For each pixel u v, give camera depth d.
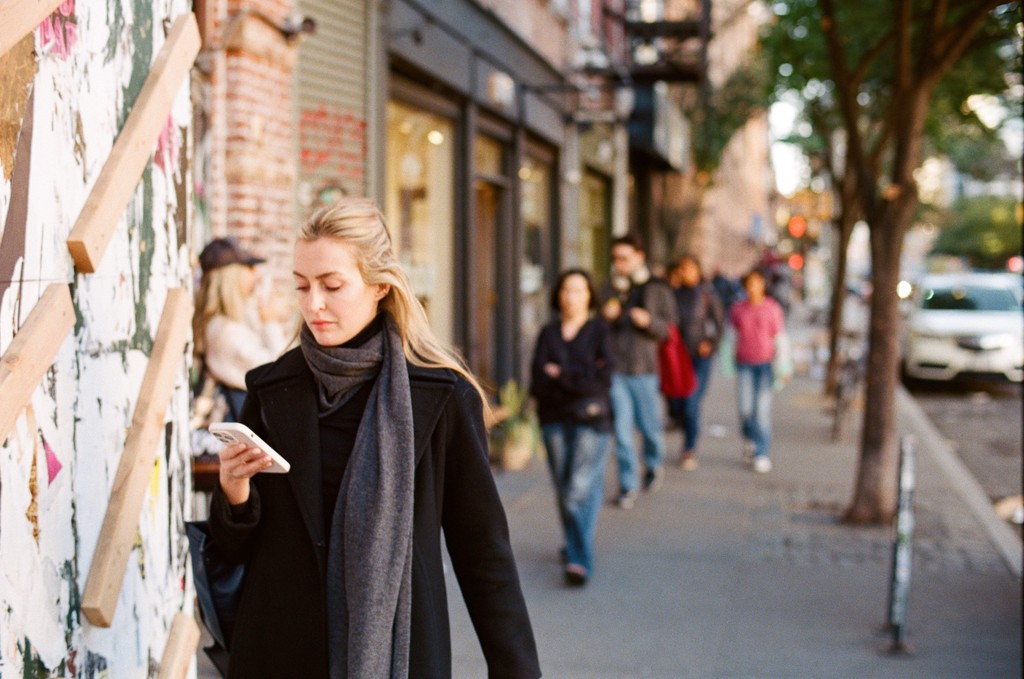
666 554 7.85
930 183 52.41
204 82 7.36
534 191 16.52
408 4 10.08
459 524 2.59
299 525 2.44
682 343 11.14
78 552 2.27
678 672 5.55
